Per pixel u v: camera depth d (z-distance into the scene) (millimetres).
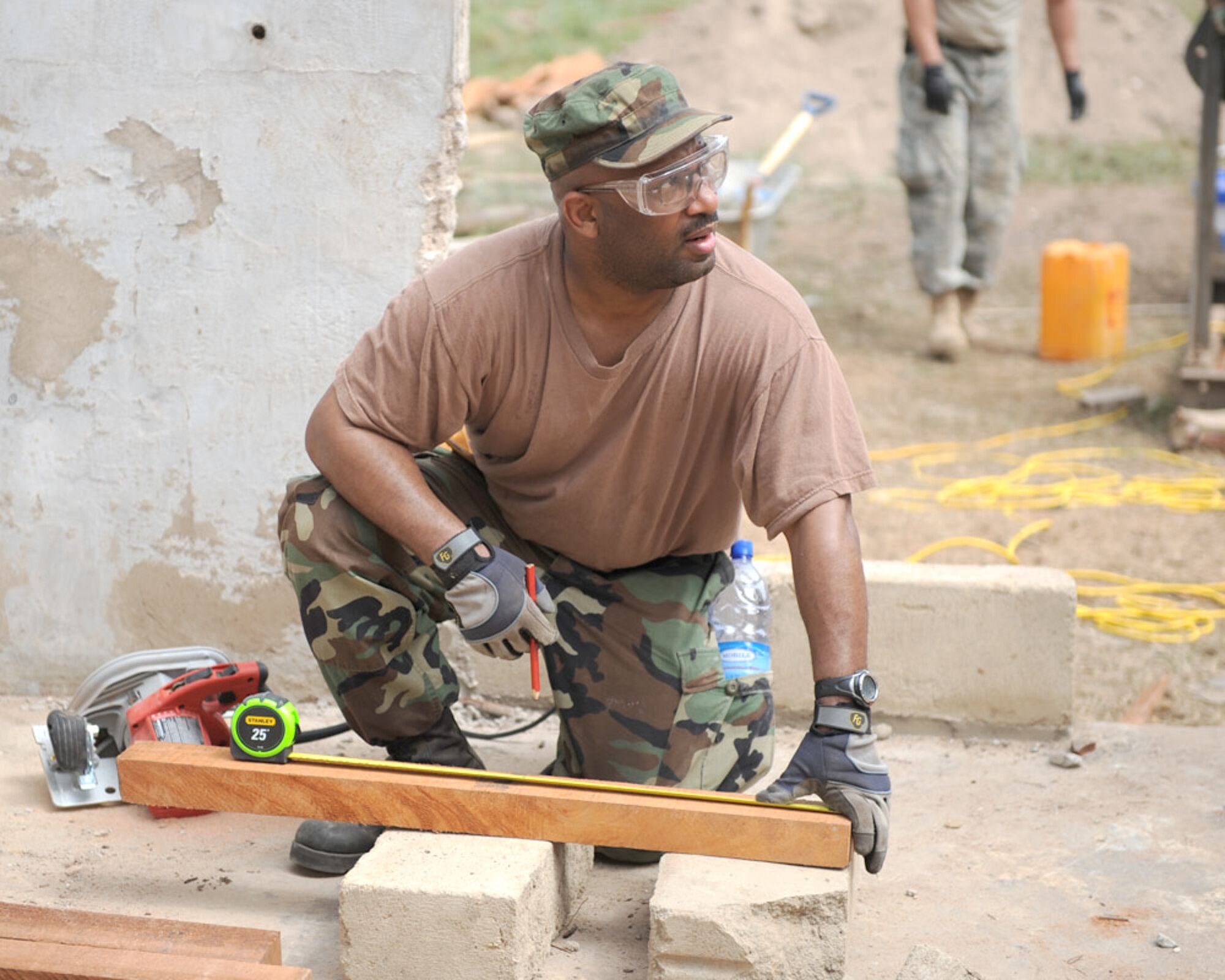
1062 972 4438
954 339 13945
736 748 5152
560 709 5184
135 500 6383
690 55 24578
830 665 4246
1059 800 5641
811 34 24484
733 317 4457
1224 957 4520
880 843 4250
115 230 6137
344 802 4508
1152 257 17016
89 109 6035
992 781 5836
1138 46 23094
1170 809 5535
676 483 4785
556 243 4504
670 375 4500
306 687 6512
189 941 4137
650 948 4109
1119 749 6105
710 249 4246
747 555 5527
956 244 13602
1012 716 6180
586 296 4410
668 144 4031
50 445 6367
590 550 5059
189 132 6012
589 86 4086
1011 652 6117
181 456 6312
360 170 5973
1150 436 11828
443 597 4926
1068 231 17953
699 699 5086
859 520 10086
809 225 18812
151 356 6238
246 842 5215
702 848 4285
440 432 4727
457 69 5879
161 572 6445
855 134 22469
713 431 4629
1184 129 21828
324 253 6059
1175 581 8922
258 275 6113
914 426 12148
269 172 6012
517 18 26375
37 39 6000
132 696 5625
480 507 5191
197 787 4590
